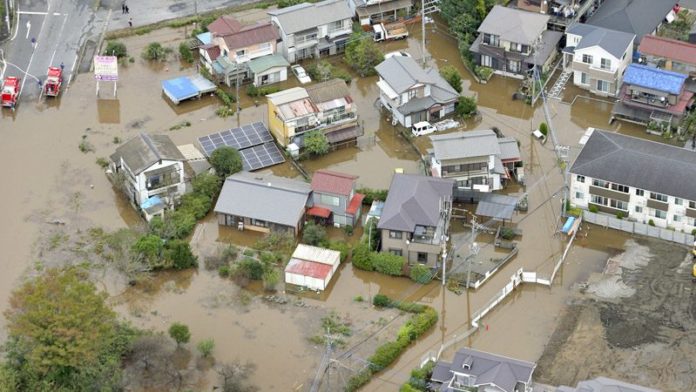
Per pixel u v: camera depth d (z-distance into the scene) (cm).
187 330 8119
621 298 8662
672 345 8181
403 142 10550
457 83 11044
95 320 7588
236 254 9144
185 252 8938
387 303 8619
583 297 8700
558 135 10544
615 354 8131
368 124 10819
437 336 8369
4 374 7500
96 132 10738
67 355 7362
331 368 8006
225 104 11112
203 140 10275
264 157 10212
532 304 8662
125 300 8719
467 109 10750
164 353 8106
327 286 8838
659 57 10850
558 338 8306
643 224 9288
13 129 10794
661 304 8575
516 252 9144
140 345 8075
